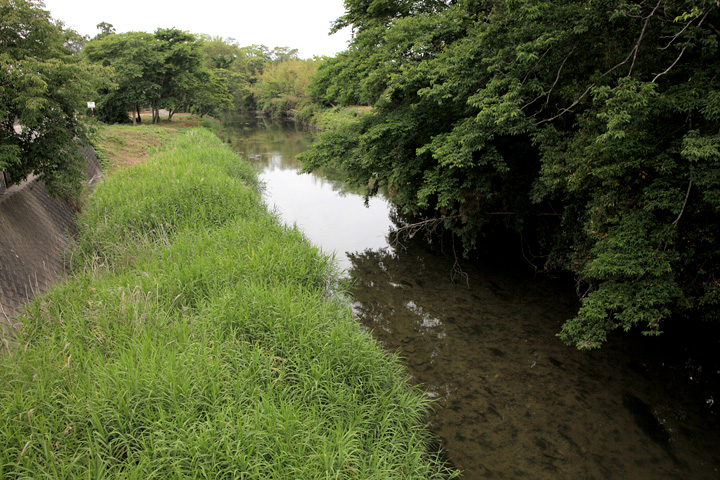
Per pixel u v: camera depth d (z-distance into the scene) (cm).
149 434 391
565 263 977
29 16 667
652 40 630
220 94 4247
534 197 854
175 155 1728
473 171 927
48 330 552
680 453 525
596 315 576
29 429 387
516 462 505
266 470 379
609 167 584
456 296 968
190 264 740
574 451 525
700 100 510
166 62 3459
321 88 1475
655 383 659
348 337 576
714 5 498
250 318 580
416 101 1089
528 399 620
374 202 1809
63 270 823
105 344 529
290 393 475
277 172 2392
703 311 675
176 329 549
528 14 658
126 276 704
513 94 683
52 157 755
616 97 529
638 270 541
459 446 529
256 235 911
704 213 557
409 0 1320
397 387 541
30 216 845
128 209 1014
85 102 789
